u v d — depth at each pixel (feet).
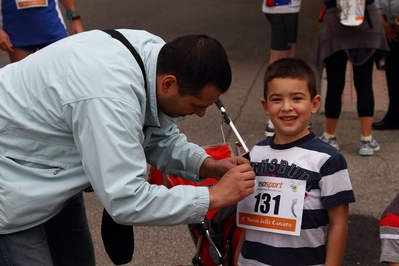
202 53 7.03
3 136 7.51
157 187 7.31
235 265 8.52
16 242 7.66
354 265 11.60
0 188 7.43
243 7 37.17
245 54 27.22
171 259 12.09
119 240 8.87
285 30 17.02
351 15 14.73
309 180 7.79
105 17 36.19
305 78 8.02
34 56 7.68
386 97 20.24
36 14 16.62
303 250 7.86
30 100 7.34
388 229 7.45
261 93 21.76
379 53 15.60
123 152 6.90
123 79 7.05
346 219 7.87
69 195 7.59
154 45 7.52
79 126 7.01
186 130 18.67
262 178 8.16
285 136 8.16
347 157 16.10
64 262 9.34
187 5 38.47
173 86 7.21
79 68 7.07
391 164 15.55
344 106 19.69
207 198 7.36
